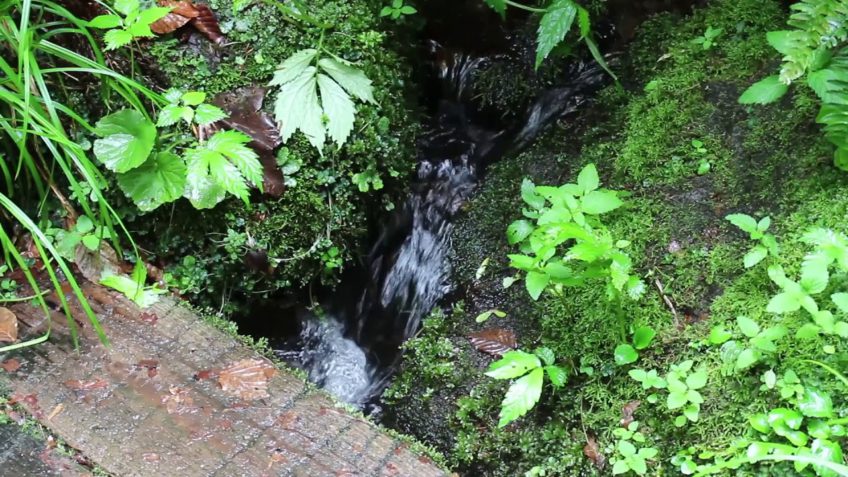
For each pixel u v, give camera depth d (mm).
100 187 2207
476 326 2320
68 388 1947
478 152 2930
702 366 1885
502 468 2012
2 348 2029
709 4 2625
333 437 1872
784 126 2189
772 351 1701
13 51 2195
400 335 2588
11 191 2152
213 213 2275
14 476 1749
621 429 1856
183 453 1804
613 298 1925
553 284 2043
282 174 2271
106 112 2293
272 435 1863
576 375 2035
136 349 2070
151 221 2295
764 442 1651
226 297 2438
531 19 2928
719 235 2111
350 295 2701
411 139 2676
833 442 1565
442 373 2240
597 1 2781
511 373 1819
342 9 2441
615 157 2453
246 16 2350
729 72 2410
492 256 2500
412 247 2740
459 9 2994
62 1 2256
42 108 2158
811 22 1836
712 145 2283
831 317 1634
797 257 1906
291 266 2428
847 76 1824
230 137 2111
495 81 2984
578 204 1938
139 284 2238
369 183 2459
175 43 2291
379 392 2414
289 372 2059
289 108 2191
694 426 1816
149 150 2074
